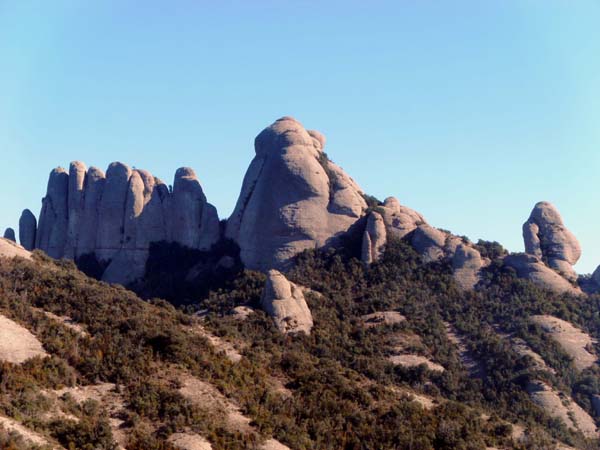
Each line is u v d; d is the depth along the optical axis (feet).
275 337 399.65
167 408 279.49
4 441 228.22
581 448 361.30
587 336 445.78
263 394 314.14
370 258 481.87
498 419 350.64
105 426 257.96
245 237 505.66
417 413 326.85
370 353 404.77
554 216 526.57
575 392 407.44
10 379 270.05
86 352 304.09
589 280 503.20
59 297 343.87
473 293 466.29
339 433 303.89
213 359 325.62
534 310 453.17
